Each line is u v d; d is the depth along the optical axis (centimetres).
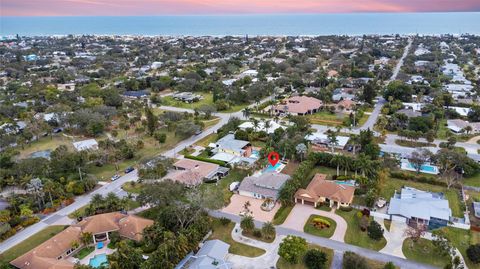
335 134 13025
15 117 16675
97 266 6944
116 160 11938
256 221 8512
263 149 11994
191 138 14312
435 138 13600
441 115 15662
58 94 19625
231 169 11412
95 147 12669
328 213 8775
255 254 7306
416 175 10512
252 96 19312
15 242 7856
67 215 8900
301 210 8944
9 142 12925
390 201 8919
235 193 9931
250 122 15512
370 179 9819
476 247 6888
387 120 14775
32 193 9462
